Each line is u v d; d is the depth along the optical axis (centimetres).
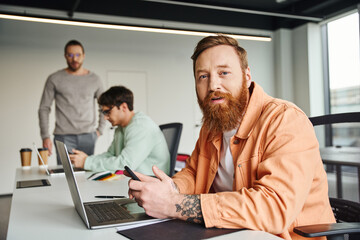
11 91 532
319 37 675
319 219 98
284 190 85
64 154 95
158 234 81
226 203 85
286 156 89
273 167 89
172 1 445
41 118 505
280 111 101
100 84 546
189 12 650
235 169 106
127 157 219
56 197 136
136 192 92
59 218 101
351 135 516
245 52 111
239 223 82
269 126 100
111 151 266
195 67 111
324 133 516
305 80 681
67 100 511
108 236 82
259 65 710
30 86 541
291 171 87
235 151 110
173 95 641
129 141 225
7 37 532
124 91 243
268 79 717
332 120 124
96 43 586
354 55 590
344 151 191
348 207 112
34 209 114
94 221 94
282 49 705
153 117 625
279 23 705
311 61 673
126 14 605
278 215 83
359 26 549
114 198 131
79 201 91
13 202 128
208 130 116
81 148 515
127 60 608
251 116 108
